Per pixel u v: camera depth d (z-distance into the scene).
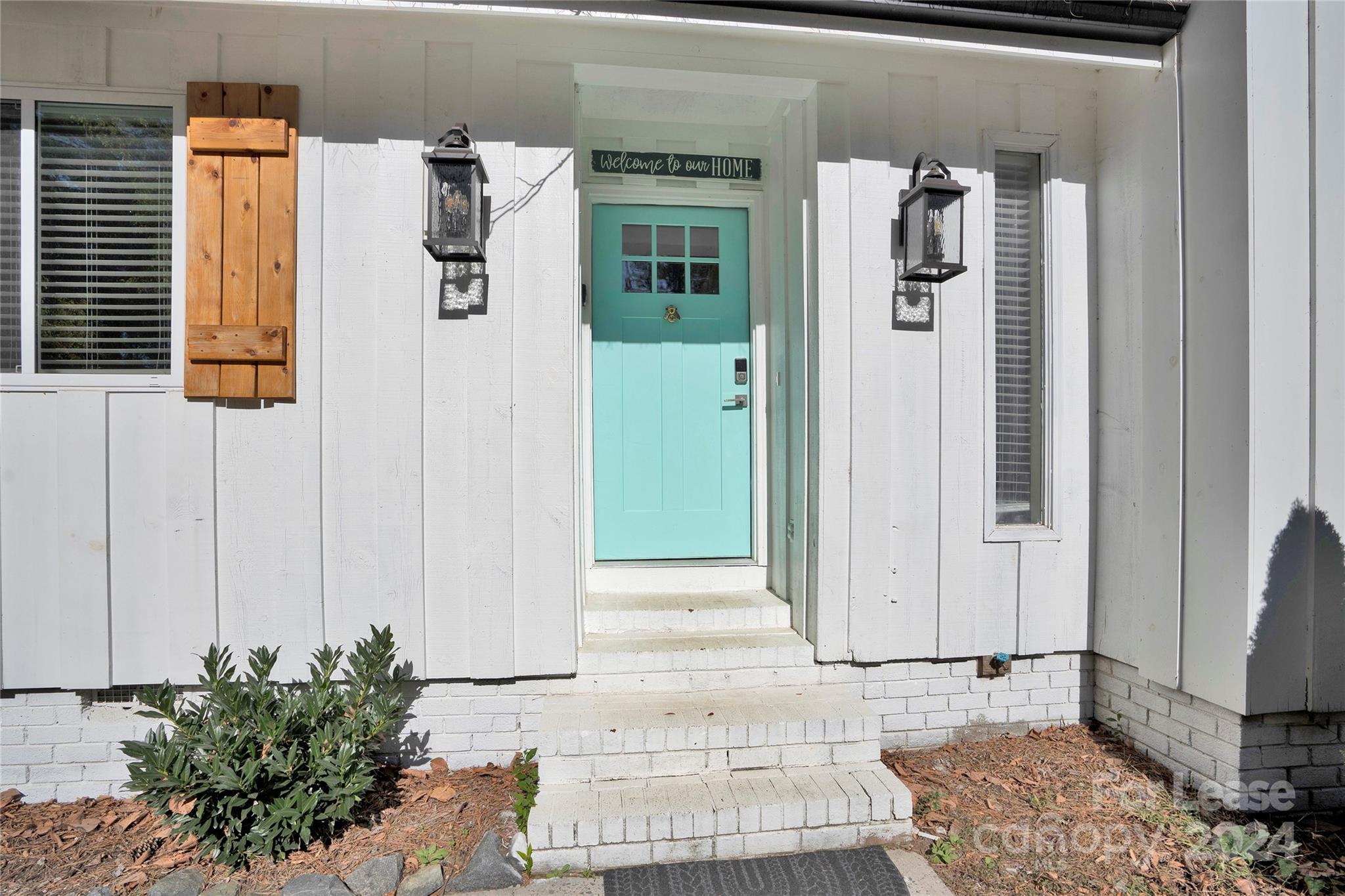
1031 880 2.50
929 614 3.48
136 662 3.05
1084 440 3.59
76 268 3.10
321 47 3.10
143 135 3.13
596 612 3.65
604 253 4.23
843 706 3.14
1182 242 3.09
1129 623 3.38
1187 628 3.08
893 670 3.51
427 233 2.85
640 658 3.32
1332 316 2.88
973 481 3.50
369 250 3.13
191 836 2.74
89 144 3.10
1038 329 3.62
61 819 2.93
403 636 3.15
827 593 3.40
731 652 3.38
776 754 2.95
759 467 4.25
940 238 3.16
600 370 4.23
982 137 3.50
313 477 3.10
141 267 3.12
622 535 4.25
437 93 3.15
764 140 4.20
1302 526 2.88
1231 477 2.89
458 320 3.15
